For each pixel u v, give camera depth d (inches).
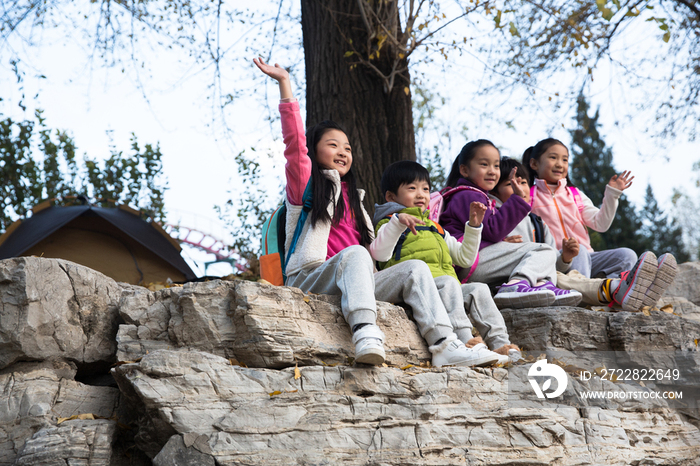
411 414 116.0
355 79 243.4
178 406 104.6
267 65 148.8
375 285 141.6
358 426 110.7
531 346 154.8
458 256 157.9
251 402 107.9
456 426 117.6
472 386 123.2
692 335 164.6
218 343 118.8
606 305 171.3
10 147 387.5
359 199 158.7
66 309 121.6
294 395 110.2
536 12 291.4
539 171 213.0
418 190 167.0
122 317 124.4
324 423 108.8
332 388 114.4
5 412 107.7
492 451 117.6
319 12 253.8
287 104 147.5
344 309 123.3
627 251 195.5
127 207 285.4
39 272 118.4
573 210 207.8
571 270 182.1
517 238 176.7
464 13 244.2
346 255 129.3
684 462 145.6
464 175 191.2
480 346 127.9
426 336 133.0
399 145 241.4
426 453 112.0
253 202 347.3
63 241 260.7
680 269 230.2
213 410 105.7
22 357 115.2
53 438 101.3
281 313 120.3
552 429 124.6
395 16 245.1
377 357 114.3
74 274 124.0
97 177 411.2
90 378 128.9
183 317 120.9
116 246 271.1
